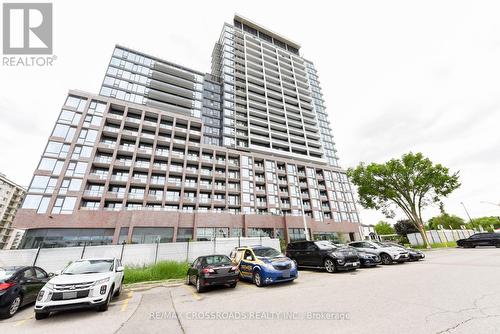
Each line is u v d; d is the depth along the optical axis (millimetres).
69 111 35281
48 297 6027
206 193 43344
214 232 36844
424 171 26359
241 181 46625
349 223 53312
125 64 49875
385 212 30453
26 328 5449
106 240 30391
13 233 68750
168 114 44156
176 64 57156
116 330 5000
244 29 81938
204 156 46469
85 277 6746
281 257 10078
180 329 4844
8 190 65812
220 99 61062
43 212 28625
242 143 56594
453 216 58625
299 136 68812
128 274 12180
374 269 12297
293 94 74750
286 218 43250
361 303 5723
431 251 23031
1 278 6902
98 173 34688
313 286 8500
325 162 65875
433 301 5438
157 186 37812
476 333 3594
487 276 7875
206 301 7344
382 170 27922
